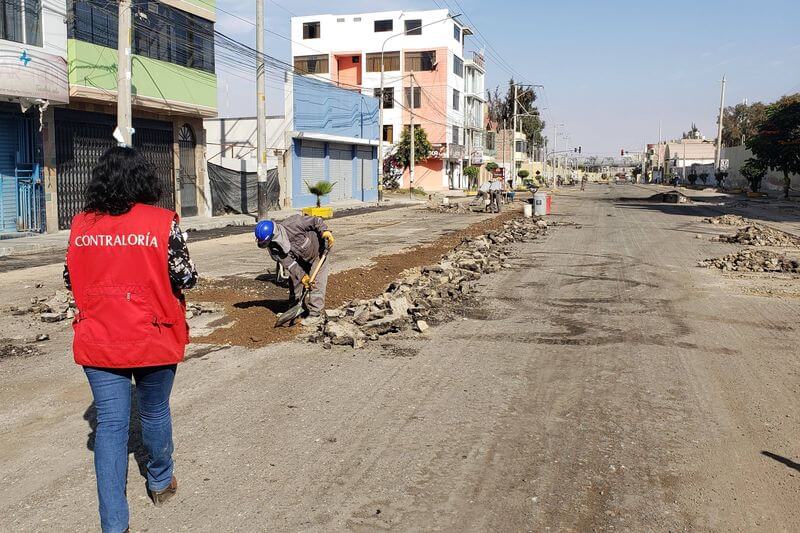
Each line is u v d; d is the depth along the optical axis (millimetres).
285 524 3547
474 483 4031
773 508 3770
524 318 8594
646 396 5641
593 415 5184
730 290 10781
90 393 5668
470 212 32500
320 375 6102
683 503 3816
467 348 7105
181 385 5797
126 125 16625
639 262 14109
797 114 46500
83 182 20469
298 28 60312
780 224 26266
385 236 19938
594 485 4023
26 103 17266
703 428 4938
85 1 18859
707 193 64938
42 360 6648
